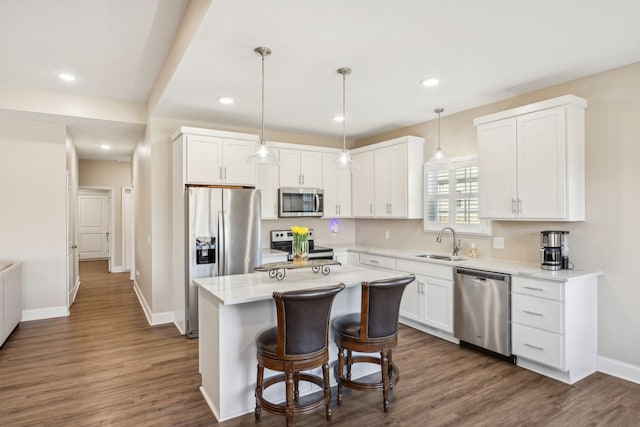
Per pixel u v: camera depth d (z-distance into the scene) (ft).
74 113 13.64
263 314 8.32
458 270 11.66
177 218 13.71
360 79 10.32
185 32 8.35
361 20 7.16
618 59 9.12
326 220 18.66
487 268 10.80
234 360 7.91
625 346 9.53
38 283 14.93
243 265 13.35
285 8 6.68
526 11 6.89
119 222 27.45
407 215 14.85
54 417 7.75
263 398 7.73
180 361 10.73
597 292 9.99
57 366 10.35
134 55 10.45
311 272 10.18
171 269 14.70
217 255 12.89
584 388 9.00
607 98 9.80
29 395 8.70
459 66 9.46
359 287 10.06
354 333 8.04
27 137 14.58
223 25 7.26
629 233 9.45
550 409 8.07
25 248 14.64
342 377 8.56
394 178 15.42
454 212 13.94
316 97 11.92
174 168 14.24
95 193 33.45
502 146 11.15
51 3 7.76
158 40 9.62
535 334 9.67
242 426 7.48
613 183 9.71
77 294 19.65
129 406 8.21
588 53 8.77
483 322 10.93
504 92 11.51
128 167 27.78
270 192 15.69
